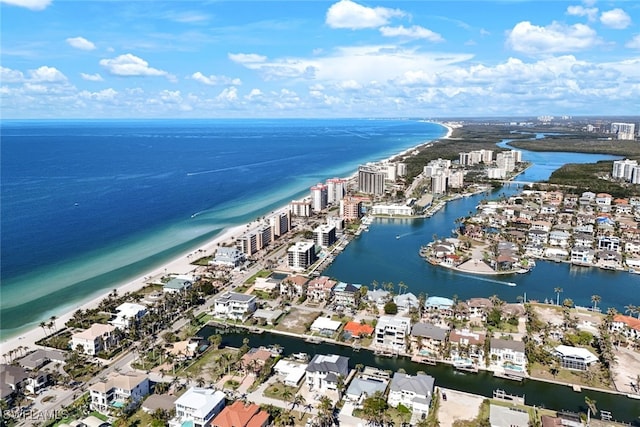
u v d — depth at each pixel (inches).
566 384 6614.2
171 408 5846.5
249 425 5418.3
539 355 7204.7
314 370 6515.8
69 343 7691.9
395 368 7130.9
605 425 5595.5
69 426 5472.4
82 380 6722.4
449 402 6166.3
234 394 6318.9
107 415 5910.4
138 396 6200.8
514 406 6067.9
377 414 5669.3
